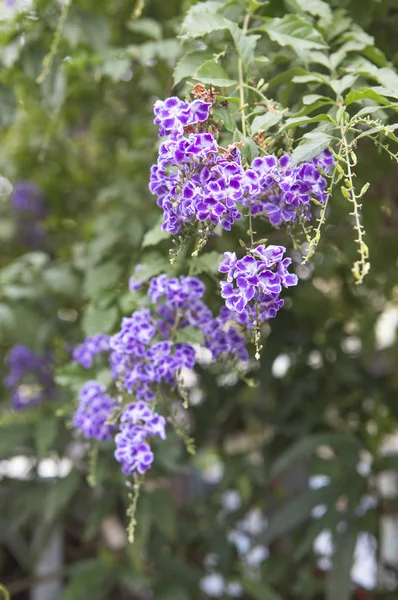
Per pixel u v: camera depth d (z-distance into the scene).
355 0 1.00
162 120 0.79
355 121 0.80
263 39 0.98
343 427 1.44
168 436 1.20
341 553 1.21
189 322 0.90
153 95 1.31
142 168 1.22
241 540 1.59
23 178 1.59
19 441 1.27
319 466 1.28
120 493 1.29
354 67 0.93
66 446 1.36
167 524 1.26
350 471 1.26
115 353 0.90
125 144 1.52
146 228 1.16
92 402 0.96
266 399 1.51
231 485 1.51
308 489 1.30
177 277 0.95
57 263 1.50
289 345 1.38
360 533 1.22
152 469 1.26
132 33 1.26
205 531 1.51
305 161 0.80
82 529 1.59
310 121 0.81
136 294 0.98
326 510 1.24
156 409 0.94
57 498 1.26
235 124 0.82
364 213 1.12
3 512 1.56
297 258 1.23
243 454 1.47
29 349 1.32
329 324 1.41
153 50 1.14
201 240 0.78
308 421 1.39
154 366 0.88
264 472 1.41
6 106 1.17
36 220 1.63
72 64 1.14
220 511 1.55
